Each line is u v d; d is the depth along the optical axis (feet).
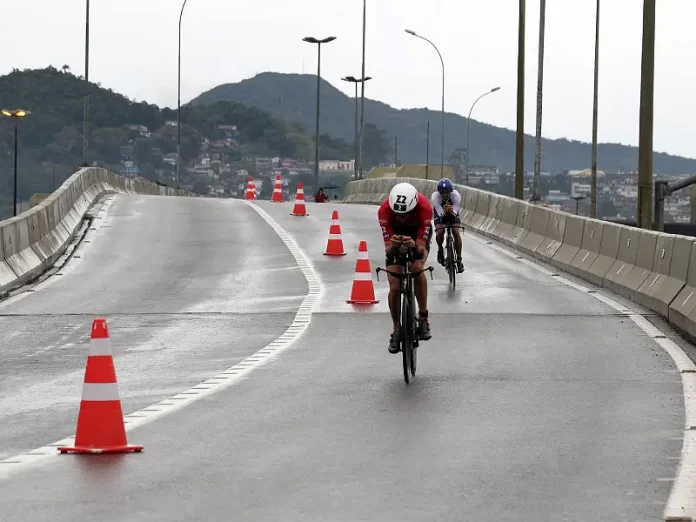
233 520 32.14
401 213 59.11
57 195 143.54
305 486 36.32
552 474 38.24
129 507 33.55
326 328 80.69
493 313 87.66
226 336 77.15
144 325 82.58
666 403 52.34
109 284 107.96
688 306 77.46
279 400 53.26
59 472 38.24
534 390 55.88
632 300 95.40
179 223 168.55
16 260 109.09
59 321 84.69
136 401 53.42
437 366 63.82
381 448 42.47
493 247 149.38
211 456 40.93
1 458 40.78
